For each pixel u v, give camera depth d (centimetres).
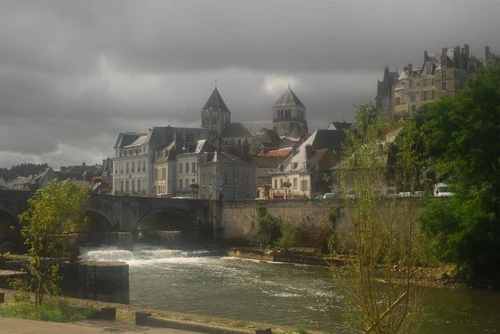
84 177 16138
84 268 3256
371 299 1368
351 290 1461
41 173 14738
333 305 3378
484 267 4016
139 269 5384
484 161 4119
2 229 6738
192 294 3894
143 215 7619
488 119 4150
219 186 10025
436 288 3941
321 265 5628
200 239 7919
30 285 2534
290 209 6919
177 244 7306
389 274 1378
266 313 3167
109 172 16212
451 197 4338
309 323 2866
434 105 4591
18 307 2172
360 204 1395
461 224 3938
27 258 3828
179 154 11650
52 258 2566
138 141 13125
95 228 7900
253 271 5203
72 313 2105
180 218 8500
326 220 6412
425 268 4300
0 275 3052
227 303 3522
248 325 2167
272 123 18275
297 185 9625
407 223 1402
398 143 1441
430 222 4000
